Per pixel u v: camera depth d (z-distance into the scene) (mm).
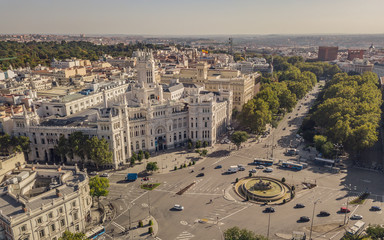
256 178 165000
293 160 190000
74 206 115188
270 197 143625
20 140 181375
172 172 174500
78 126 186250
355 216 127812
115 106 183000
